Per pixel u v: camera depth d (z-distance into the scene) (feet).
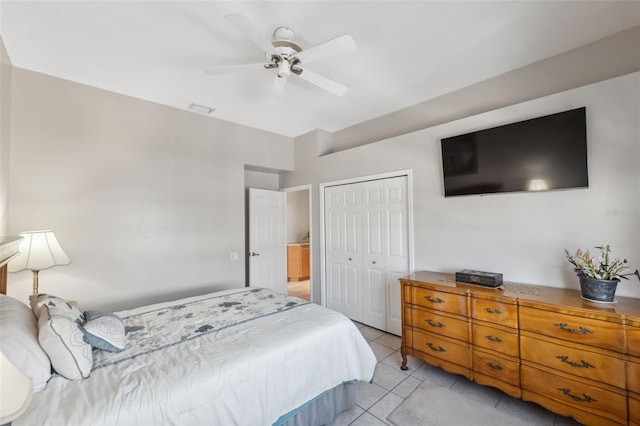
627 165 6.50
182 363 4.78
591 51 7.42
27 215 8.17
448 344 7.66
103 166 9.46
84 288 9.04
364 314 12.13
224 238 12.37
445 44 7.34
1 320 4.08
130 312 7.39
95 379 4.28
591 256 6.92
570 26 6.75
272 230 15.29
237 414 4.59
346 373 6.47
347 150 12.73
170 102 10.68
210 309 7.62
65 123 8.82
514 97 8.66
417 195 10.33
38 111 8.39
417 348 8.30
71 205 8.87
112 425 3.58
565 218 7.31
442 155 9.43
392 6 5.93
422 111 10.89
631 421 5.13
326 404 6.22
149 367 4.65
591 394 5.55
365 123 12.99
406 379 8.07
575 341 5.73
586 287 6.23
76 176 8.97
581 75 7.56
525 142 7.69
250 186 15.47
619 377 5.26
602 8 6.16
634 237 6.41
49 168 8.54
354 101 10.80
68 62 7.94
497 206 8.46
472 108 9.55
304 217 23.15
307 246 21.94
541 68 8.18
